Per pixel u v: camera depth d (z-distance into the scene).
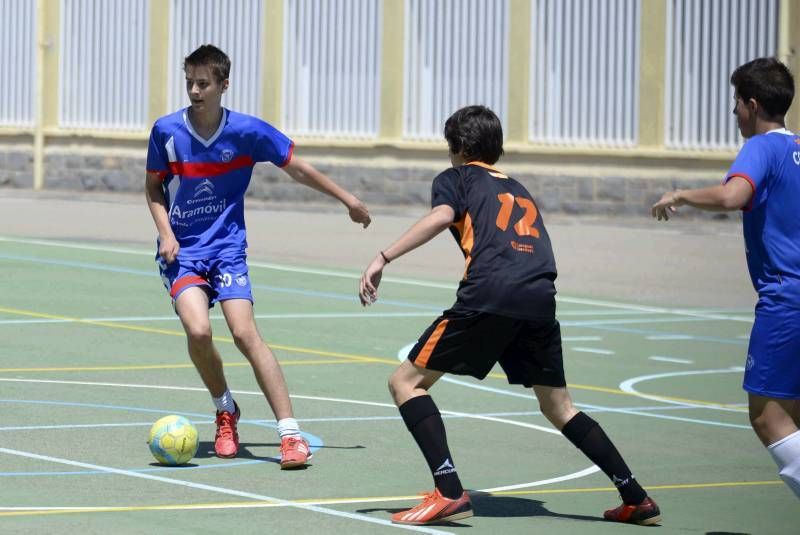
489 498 16.53
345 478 17.22
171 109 74.88
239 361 26.38
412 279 41.53
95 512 14.96
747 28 62.22
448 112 68.62
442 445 15.00
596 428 15.43
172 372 24.80
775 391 14.12
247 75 73.06
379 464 18.09
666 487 17.55
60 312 32.00
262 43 72.56
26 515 14.73
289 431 17.70
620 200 65.06
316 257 46.44
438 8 68.75
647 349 30.11
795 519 15.83
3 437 18.91
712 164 63.34
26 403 21.47
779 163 14.18
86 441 18.83
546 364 15.33
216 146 17.94
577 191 65.88
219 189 18.09
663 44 63.91
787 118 61.09
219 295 18.02
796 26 61.16
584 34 65.62
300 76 72.00
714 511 16.19
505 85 67.19
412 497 16.28
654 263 47.66
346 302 35.94
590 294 39.91
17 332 28.88
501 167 67.31
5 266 40.41
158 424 17.59
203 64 17.70
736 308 37.94
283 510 15.41
